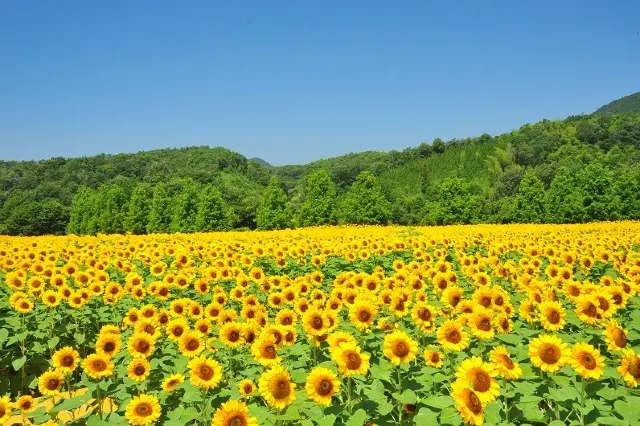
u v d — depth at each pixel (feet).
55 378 20.33
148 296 34.68
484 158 450.71
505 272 35.70
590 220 210.38
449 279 30.60
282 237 91.86
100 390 19.35
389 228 124.06
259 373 19.65
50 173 454.81
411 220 256.52
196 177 456.04
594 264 41.11
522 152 424.05
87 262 43.37
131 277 34.45
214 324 26.43
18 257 44.45
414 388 17.17
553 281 32.68
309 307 24.07
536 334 22.20
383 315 25.35
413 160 531.91
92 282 35.37
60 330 28.81
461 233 92.38
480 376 13.99
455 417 14.34
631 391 16.06
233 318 24.70
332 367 17.72
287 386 15.03
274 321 25.89
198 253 51.72
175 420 16.93
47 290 32.60
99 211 243.40
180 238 92.73
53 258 45.65
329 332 19.88
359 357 15.66
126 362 22.36
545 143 438.40
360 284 30.45
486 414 14.34
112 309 32.27
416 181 426.10
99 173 462.19
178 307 28.02
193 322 29.58
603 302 21.43
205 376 17.17
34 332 27.55
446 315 23.71
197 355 20.93
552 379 16.96
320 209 207.10
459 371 14.57
